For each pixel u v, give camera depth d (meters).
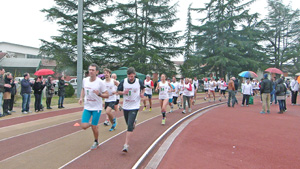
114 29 27.41
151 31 27.48
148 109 11.97
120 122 8.06
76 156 4.48
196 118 9.25
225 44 33.38
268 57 39.66
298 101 17.78
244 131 6.93
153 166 4.09
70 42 20.77
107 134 6.26
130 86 4.75
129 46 28.11
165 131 6.75
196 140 5.86
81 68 16.69
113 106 6.55
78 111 10.80
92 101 4.63
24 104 9.86
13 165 4.00
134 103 4.82
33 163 4.10
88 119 4.65
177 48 28.88
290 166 4.14
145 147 5.14
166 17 27.69
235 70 34.28
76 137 5.95
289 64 43.12
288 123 8.31
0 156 4.47
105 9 24.75
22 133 6.37
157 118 9.11
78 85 16.78
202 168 4.04
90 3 23.70
